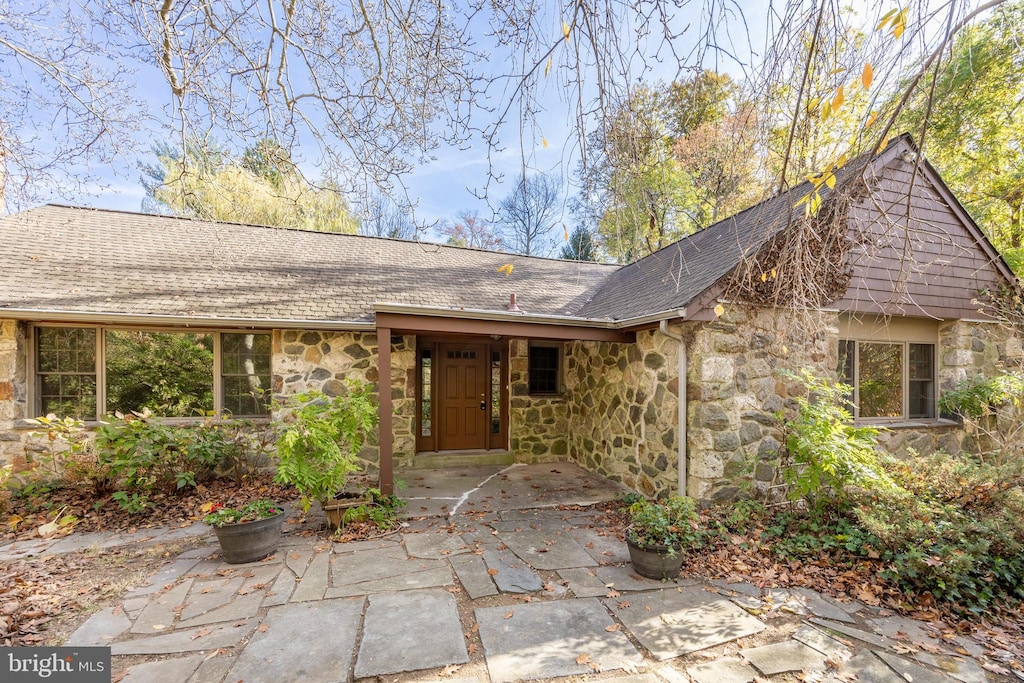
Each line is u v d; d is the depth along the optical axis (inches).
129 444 193.0
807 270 115.2
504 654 100.7
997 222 268.7
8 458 208.8
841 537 154.0
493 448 308.2
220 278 257.1
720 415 192.9
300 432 169.2
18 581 129.4
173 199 149.0
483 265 363.6
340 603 120.6
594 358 278.7
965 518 145.2
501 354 308.3
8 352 210.1
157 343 237.5
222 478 231.0
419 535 170.9
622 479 244.1
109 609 116.8
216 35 119.3
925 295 235.6
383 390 196.7
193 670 93.5
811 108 85.3
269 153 134.9
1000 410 236.7
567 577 137.6
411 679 92.4
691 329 196.5
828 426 171.9
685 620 115.4
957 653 104.4
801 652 103.5
